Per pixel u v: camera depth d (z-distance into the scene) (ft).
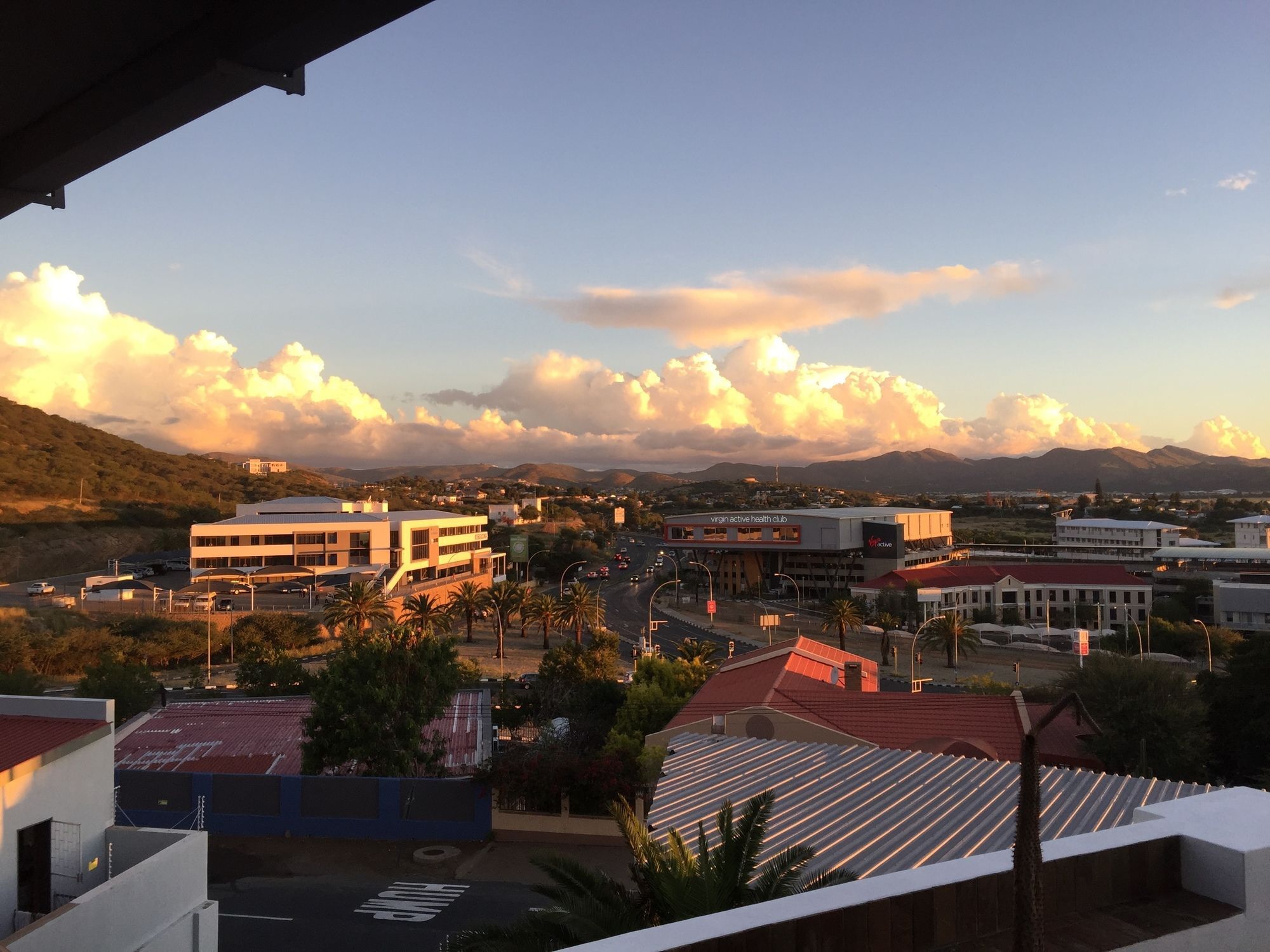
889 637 358.84
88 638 266.36
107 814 55.88
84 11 20.76
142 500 624.59
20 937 41.88
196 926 52.70
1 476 568.00
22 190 28.17
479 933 37.52
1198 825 19.27
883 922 15.94
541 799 105.40
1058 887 17.52
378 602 308.60
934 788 54.49
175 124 24.66
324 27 20.21
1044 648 369.91
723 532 586.04
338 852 101.24
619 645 355.56
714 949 14.38
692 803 56.18
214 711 163.94
